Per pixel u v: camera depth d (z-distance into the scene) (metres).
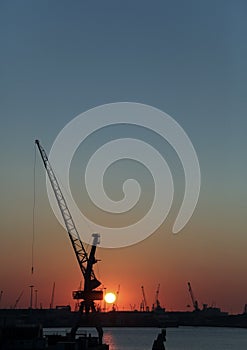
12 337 167.25
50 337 199.38
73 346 172.75
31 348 161.88
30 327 169.62
